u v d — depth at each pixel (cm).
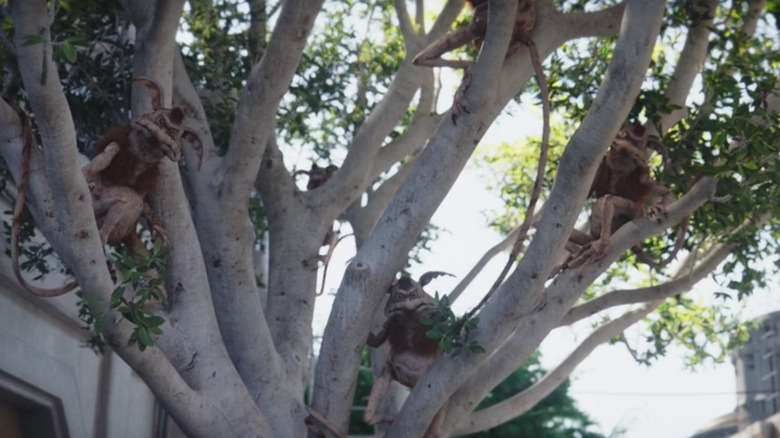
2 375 1315
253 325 1129
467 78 1051
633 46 905
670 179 1080
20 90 1191
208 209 1126
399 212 1090
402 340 1085
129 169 945
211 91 1368
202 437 1036
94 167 924
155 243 936
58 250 912
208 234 1124
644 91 1151
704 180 1022
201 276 1058
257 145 1109
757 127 1032
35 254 1303
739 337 1570
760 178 1037
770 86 1075
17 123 915
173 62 1162
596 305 1169
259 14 1397
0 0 888
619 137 1048
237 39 1404
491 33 998
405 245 1094
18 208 895
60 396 1456
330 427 1095
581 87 1323
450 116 1065
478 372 1083
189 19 1430
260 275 1719
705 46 1223
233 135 1111
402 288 1081
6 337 1315
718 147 1084
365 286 1091
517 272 988
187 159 1137
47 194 914
